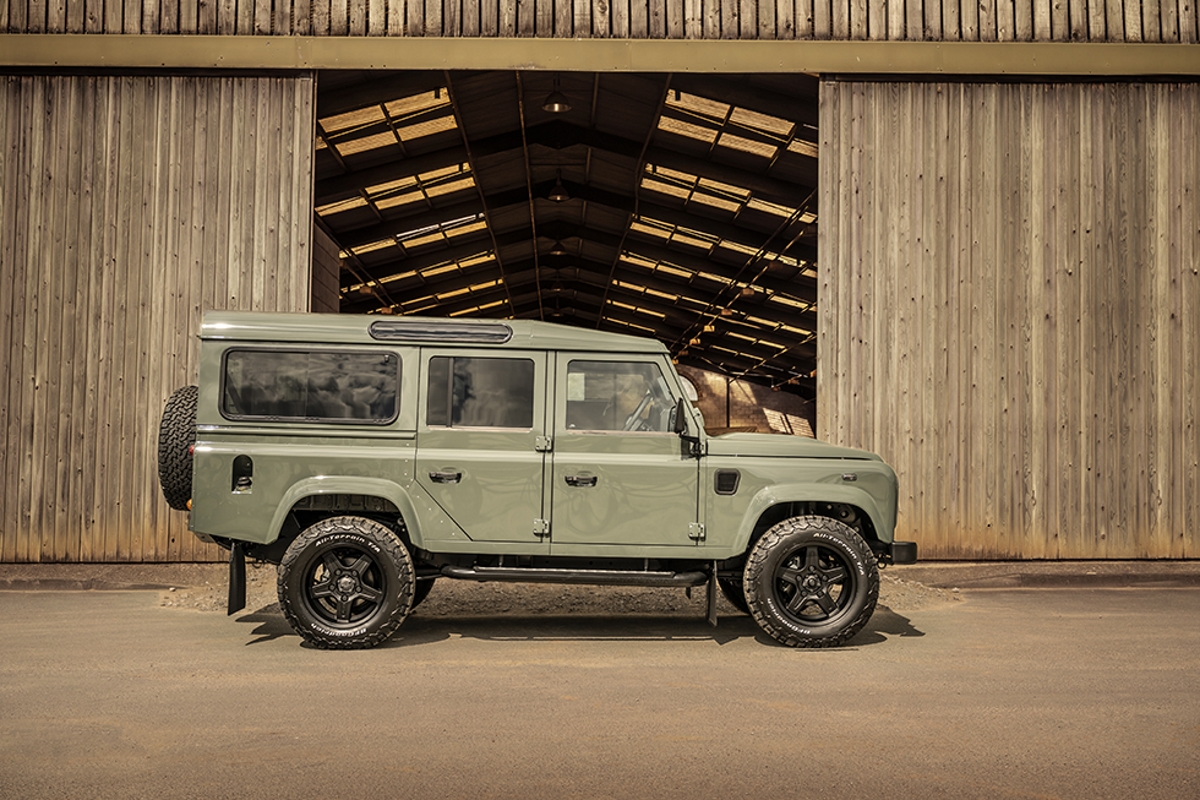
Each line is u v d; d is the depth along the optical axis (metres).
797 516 6.41
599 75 13.73
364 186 16.75
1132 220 9.68
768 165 16.39
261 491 6.07
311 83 9.52
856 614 6.09
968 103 9.71
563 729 4.34
